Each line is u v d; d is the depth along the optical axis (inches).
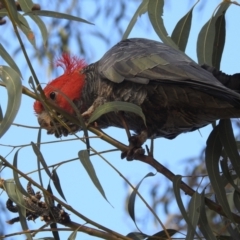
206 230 296.0
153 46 327.0
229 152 311.6
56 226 296.8
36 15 299.0
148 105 324.8
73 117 297.0
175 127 339.9
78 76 356.5
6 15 305.1
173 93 312.8
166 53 316.5
